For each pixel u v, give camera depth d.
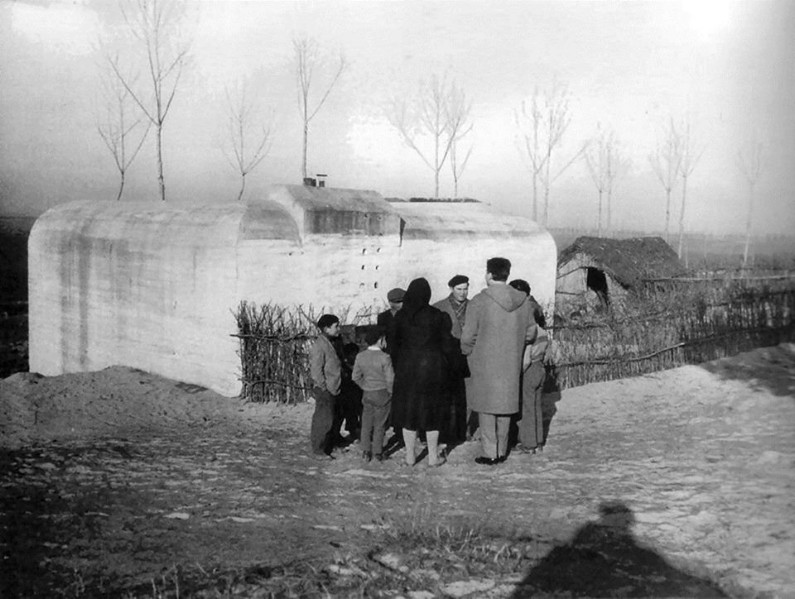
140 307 12.73
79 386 11.01
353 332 9.80
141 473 6.89
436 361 7.03
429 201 17.64
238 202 11.81
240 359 10.71
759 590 4.16
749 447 7.48
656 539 5.02
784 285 15.02
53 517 5.56
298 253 11.60
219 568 4.57
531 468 7.03
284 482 6.58
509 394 7.07
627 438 8.27
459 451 7.84
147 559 4.75
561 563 4.62
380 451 7.41
